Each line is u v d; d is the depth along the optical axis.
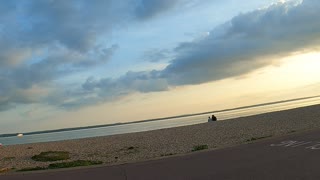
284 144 14.21
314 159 10.34
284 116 33.88
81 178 10.84
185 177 9.54
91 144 27.61
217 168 10.38
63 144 30.34
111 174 11.12
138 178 10.02
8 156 22.88
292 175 8.55
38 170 13.36
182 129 34.84
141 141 25.98
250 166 10.16
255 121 32.91
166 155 15.23
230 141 18.98
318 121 24.12
